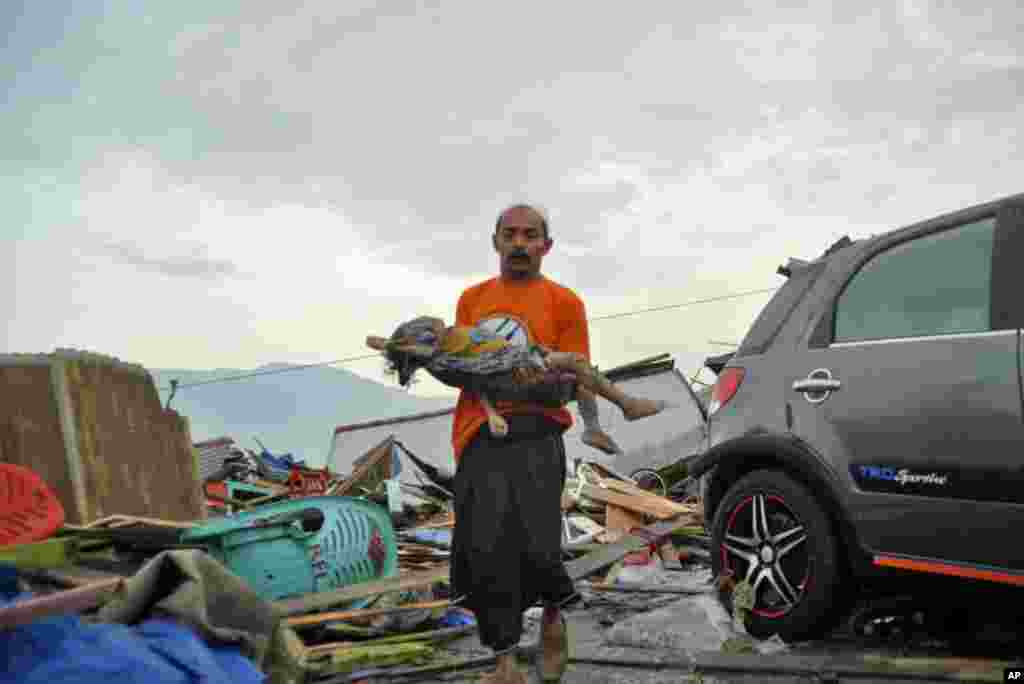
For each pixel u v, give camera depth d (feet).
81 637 8.02
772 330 16.58
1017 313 13.03
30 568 9.66
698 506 31.12
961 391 13.23
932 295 14.28
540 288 13.17
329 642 17.06
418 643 16.60
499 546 12.32
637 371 52.31
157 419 26.58
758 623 15.31
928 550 13.35
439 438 55.01
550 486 12.59
